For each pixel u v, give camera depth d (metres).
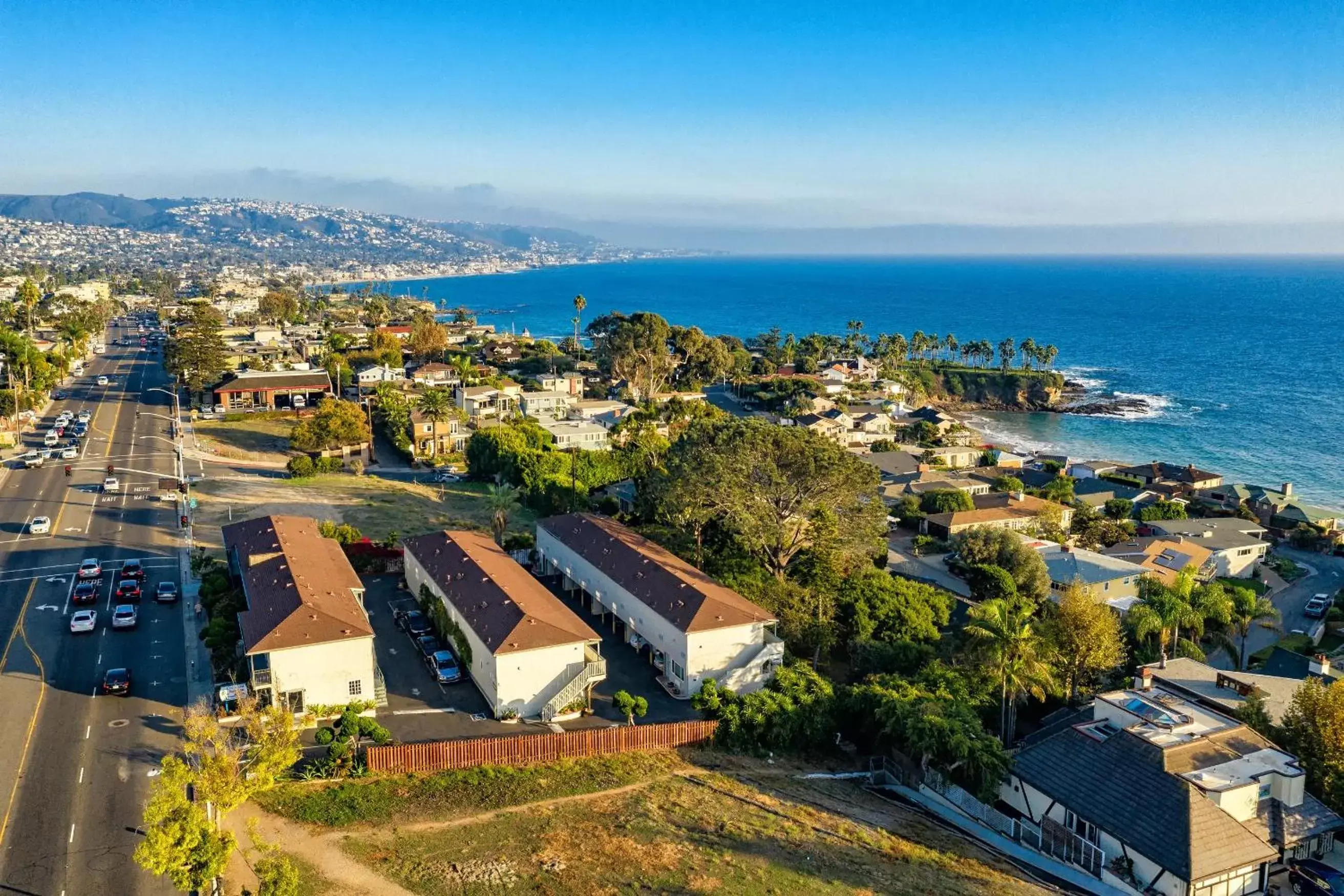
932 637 71.19
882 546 79.75
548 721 57.00
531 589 67.19
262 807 44.06
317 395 174.50
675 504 81.00
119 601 69.44
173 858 34.44
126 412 157.25
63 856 39.59
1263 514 136.12
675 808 47.09
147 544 84.94
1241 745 48.66
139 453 126.94
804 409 196.88
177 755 48.34
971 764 50.78
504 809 45.88
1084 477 156.88
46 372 163.00
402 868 39.97
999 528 102.94
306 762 49.00
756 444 77.56
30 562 78.94
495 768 50.00
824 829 46.34
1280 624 89.50
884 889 41.16
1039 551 96.62
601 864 41.41
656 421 161.88
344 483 115.94
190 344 167.62
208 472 117.44
